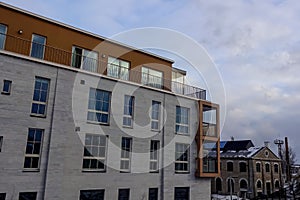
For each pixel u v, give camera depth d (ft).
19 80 37.01
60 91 40.42
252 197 107.96
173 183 51.80
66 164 39.19
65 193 38.37
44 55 42.93
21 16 41.96
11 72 36.47
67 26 46.11
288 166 139.13
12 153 34.99
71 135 40.42
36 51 42.37
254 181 110.11
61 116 39.88
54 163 37.96
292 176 147.43
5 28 40.42
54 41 44.42
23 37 41.47
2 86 35.63
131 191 45.88
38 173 36.52
